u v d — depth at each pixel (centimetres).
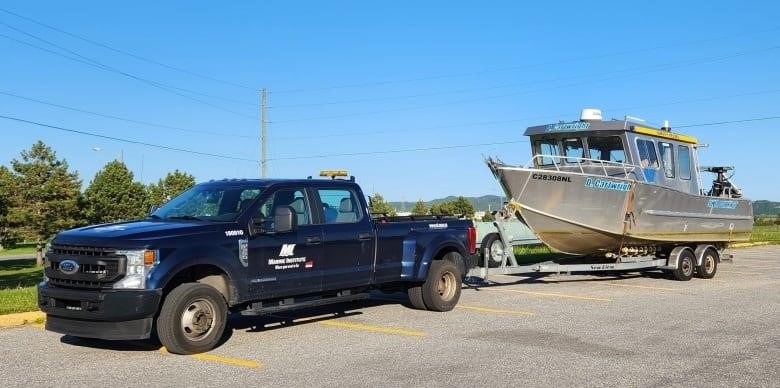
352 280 995
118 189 5516
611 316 1090
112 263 764
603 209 1498
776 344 873
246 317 1082
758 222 6378
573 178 1446
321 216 966
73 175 4872
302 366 751
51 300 795
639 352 823
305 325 1009
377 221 1080
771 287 1523
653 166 1658
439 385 671
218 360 781
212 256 823
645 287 1512
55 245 815
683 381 689
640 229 1563
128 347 855
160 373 721
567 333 943
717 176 1939
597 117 1669
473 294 1362
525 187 1424
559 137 1705
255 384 677
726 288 1498
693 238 1711
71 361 780
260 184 932
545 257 2028
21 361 783
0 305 1127
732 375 714
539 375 710
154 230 802
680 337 916
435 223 1147
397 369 736
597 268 1534
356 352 821
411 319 1059
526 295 1348
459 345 861
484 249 1441
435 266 1128
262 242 879
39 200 4728
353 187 1030
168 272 777
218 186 959
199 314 811
